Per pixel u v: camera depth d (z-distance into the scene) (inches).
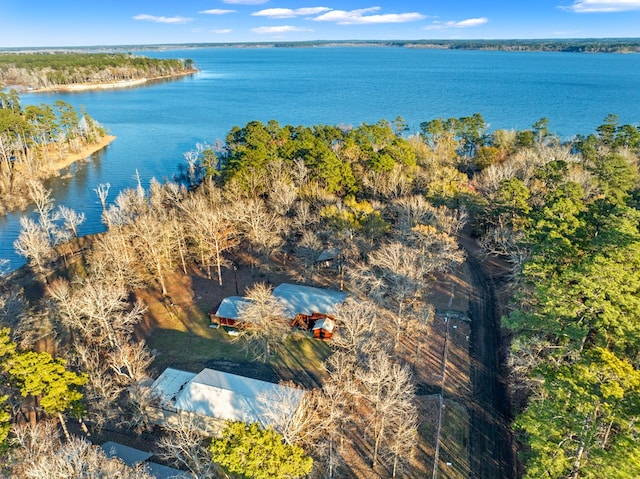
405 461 1355.8
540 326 1349.7
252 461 949.2
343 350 1768.0
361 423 1497.3
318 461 1338.6
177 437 1325.0
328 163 2950.3
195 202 2728.8
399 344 1881.2
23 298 2169.0
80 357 1658.5
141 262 2471.7
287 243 2684.5
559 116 7416.3
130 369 1473.9
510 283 2245.3
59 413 1350.9
